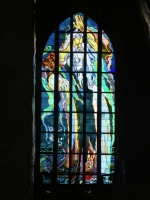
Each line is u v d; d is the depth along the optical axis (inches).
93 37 1224.2
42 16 1211.9
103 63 1216.2
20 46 621.0
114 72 1211.2
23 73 614.9
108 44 1221.7
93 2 1216.8
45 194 1090.7
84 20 1223.5
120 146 1175.0
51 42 1219.9
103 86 1208.2
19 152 600.7
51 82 1208.2
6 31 622.5
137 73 1182.9
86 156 1177.4
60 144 1182.3
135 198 990.4
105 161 1172.5
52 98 1202.0
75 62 1216.8
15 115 607.8
